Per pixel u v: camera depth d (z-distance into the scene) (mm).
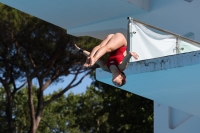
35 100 63781
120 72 12719
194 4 22562
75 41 37156
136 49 16688
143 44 16938
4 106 61250
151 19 24312
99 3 23766
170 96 18672
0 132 59594
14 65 39406
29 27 36812
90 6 24281
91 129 60375
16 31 36625
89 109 65250
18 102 64500
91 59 12000
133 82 17172
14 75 40156
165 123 24469
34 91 64312
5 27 36219
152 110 42938
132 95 43344
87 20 26406
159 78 16266
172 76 15883
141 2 23969
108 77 17312
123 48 13039
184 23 22844
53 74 40062
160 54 17391
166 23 23625
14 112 64250
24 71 39750
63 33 37031
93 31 26781
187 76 15656
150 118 42562
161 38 17594
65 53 38531
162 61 15430
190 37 22766
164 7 23844
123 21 25344
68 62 39562
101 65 13164
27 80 38375
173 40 17859
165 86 17188
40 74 39812
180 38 18031
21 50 38656
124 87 18016
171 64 15164
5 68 39906
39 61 38938
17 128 63906
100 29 26422
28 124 64125
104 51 12383
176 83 16609
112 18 25672
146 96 19266
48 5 24625
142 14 24656
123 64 12508
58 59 39375
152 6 24406
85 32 27203
